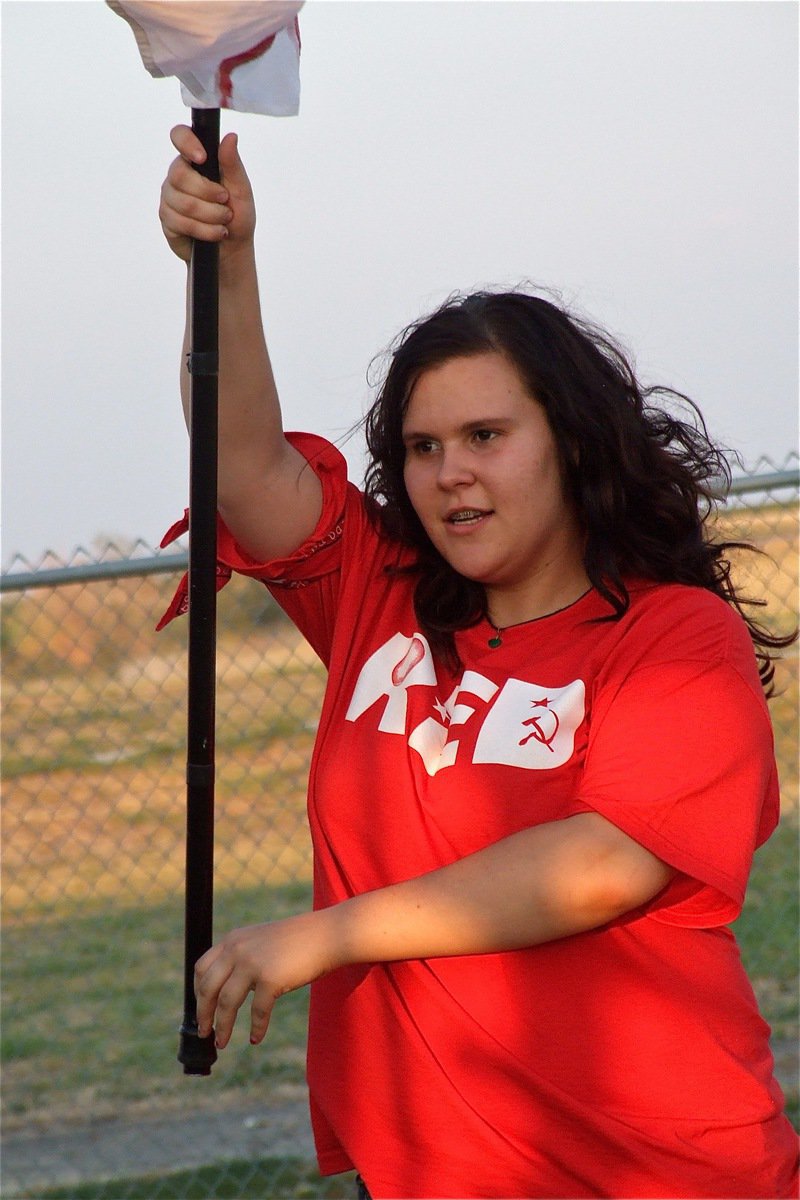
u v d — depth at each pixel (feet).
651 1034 20.99
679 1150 20.70
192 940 21.80
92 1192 49.83
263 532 25.27
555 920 19.89
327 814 23.16
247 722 84.89
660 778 20.02
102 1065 62.18
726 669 21.02
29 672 68.54
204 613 21.62
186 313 24.14
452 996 21.45
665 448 24.81
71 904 80.18
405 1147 22.04
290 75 21.24
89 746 76.64
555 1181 21.08
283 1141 54.03
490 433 22.44
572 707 21.56
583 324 24.43
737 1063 21.39
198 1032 21.18
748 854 20.33
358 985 22.62
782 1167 21.42
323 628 26.37
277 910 79.36
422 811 22.20
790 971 64.69
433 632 23.63
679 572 23.22
